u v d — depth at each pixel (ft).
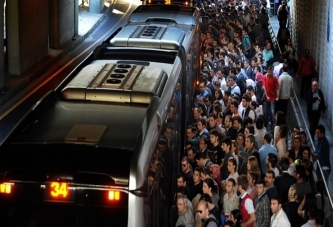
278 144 82.02
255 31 152.56
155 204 53.57
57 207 47.88
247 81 108.37
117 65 66.74
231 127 84.99
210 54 130.62
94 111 55.98
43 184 47.67
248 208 62.44
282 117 88.94
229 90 102.22
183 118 82.58
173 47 80.28
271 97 108.99
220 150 77.25
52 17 194.29
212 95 106.01
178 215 62.80
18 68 161.99
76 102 58.13
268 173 65.51
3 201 48.16
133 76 62.69
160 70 65.62
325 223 64.69
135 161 47.47
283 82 108.99
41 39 178.91
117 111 55.98
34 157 48.19
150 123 52.54
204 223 58.29
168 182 64.54
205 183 63.31
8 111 136.77
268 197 63.31
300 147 78.02
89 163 47.60
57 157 48.03
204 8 189.47
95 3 256.93
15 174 47.98
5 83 153.58
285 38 168.96
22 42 162.50
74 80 61.46
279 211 59.77
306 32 163.53
